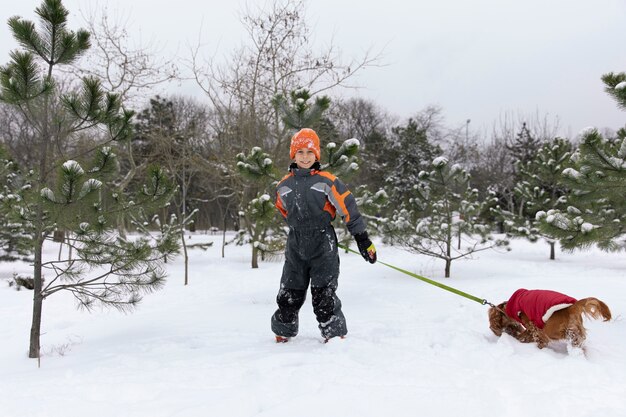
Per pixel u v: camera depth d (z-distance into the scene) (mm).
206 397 2791
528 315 3869
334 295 4234
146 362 3738
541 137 35219
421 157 36656
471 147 42156
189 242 21625
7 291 10383
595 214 9234
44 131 4770
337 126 18641
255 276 11812
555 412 2453
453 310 6066
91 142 5844
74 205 4414
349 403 2578
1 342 5832
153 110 22375
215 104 16000
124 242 4934
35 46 4703
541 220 8133
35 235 4828
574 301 3609
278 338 4371
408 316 5738
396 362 3367
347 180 8844
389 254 16078
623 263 13312
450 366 3283
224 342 4504
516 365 3266
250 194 16969
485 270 11617
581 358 3367
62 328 6766
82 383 3199
